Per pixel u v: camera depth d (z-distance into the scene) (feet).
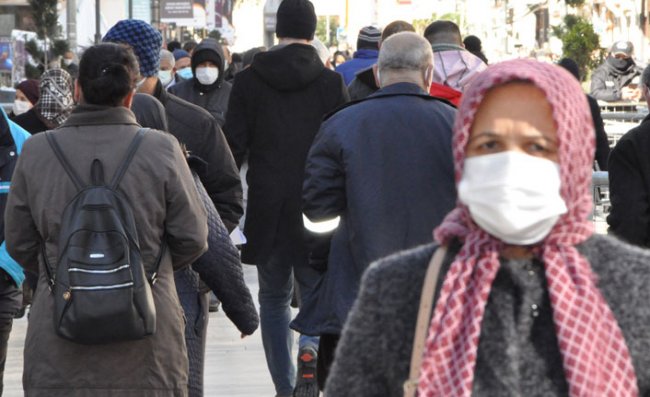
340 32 579.89
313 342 64.34
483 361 24.30
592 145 24.66
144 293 40.88
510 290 24.61
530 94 24.49
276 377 67.82
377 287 25.21
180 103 57.72
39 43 206.28
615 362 23.91
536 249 24.67
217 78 111.75
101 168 42.04
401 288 25.07
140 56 56.44
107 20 339.98
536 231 24.04
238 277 49.75
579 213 24.50
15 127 59.21
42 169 42.27
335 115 49.62
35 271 44.04
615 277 24.36
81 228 40.83
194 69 111.55
